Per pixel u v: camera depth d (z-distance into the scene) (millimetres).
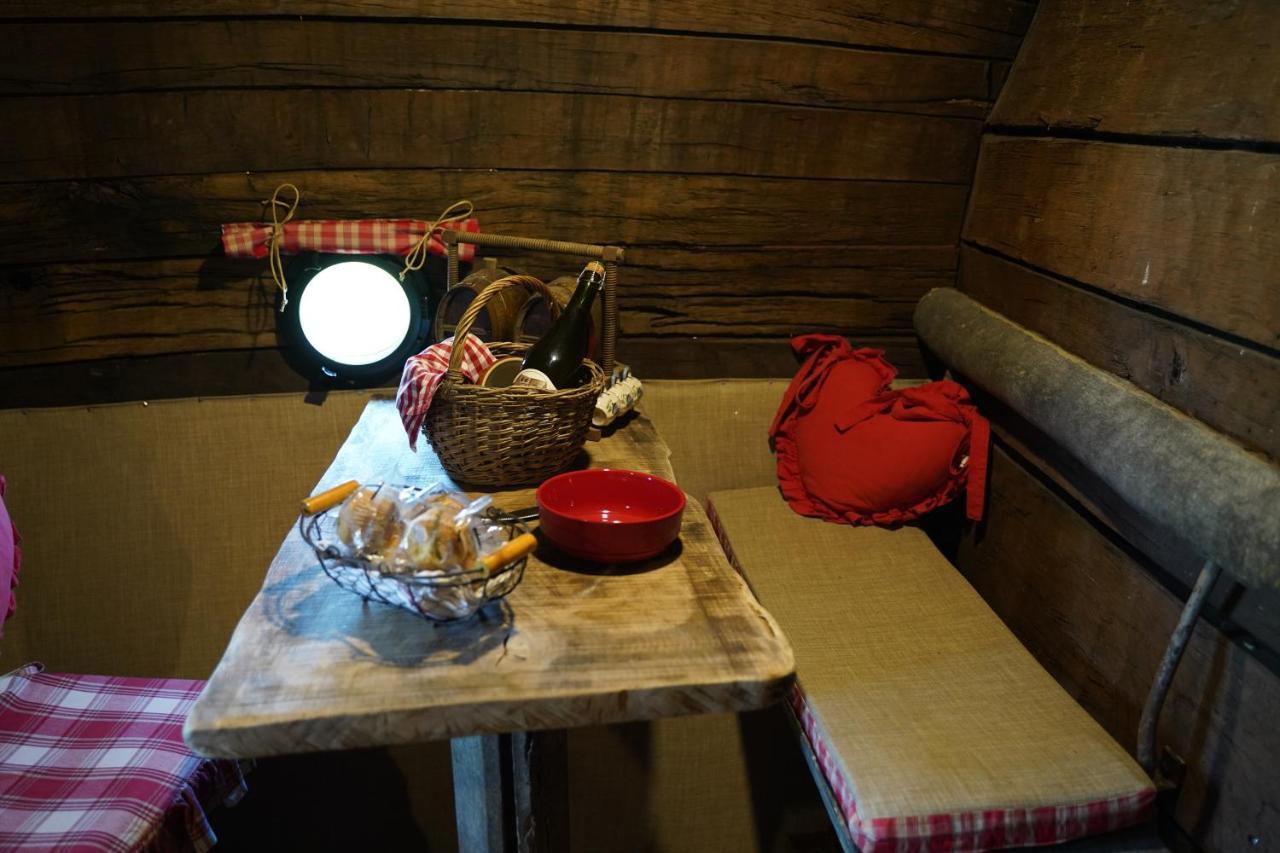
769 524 1922
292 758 2117
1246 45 1332
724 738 2191
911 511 1904
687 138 1940
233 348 1947
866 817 1202
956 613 1646
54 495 1896
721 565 1267
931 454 1848
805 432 2014
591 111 1886
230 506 1967
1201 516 1238
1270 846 1220
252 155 1816
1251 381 1276
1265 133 1272
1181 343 1414
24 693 1495
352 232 1856
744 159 1978
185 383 1944
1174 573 1411
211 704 960
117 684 1538
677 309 2084
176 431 1927
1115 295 1578
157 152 1788
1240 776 1274
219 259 1879
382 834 2211
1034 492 1820
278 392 1979
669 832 2236
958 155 2061
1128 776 1280
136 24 1703
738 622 1134
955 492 1917
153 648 1982
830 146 1998
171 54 1729
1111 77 1631
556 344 1563
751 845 2273
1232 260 1320
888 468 1864
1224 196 1340
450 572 1046
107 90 1732
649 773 2186
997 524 1964
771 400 2127
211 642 2002
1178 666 1393
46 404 1903
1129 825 1275
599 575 1226
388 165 1864
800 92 1940
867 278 2131
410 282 1915
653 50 1856
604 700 1004
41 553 1903
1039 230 1806
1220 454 1260
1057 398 1594
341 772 2146
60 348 1877
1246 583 1166
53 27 1680
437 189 1895
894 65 1954
